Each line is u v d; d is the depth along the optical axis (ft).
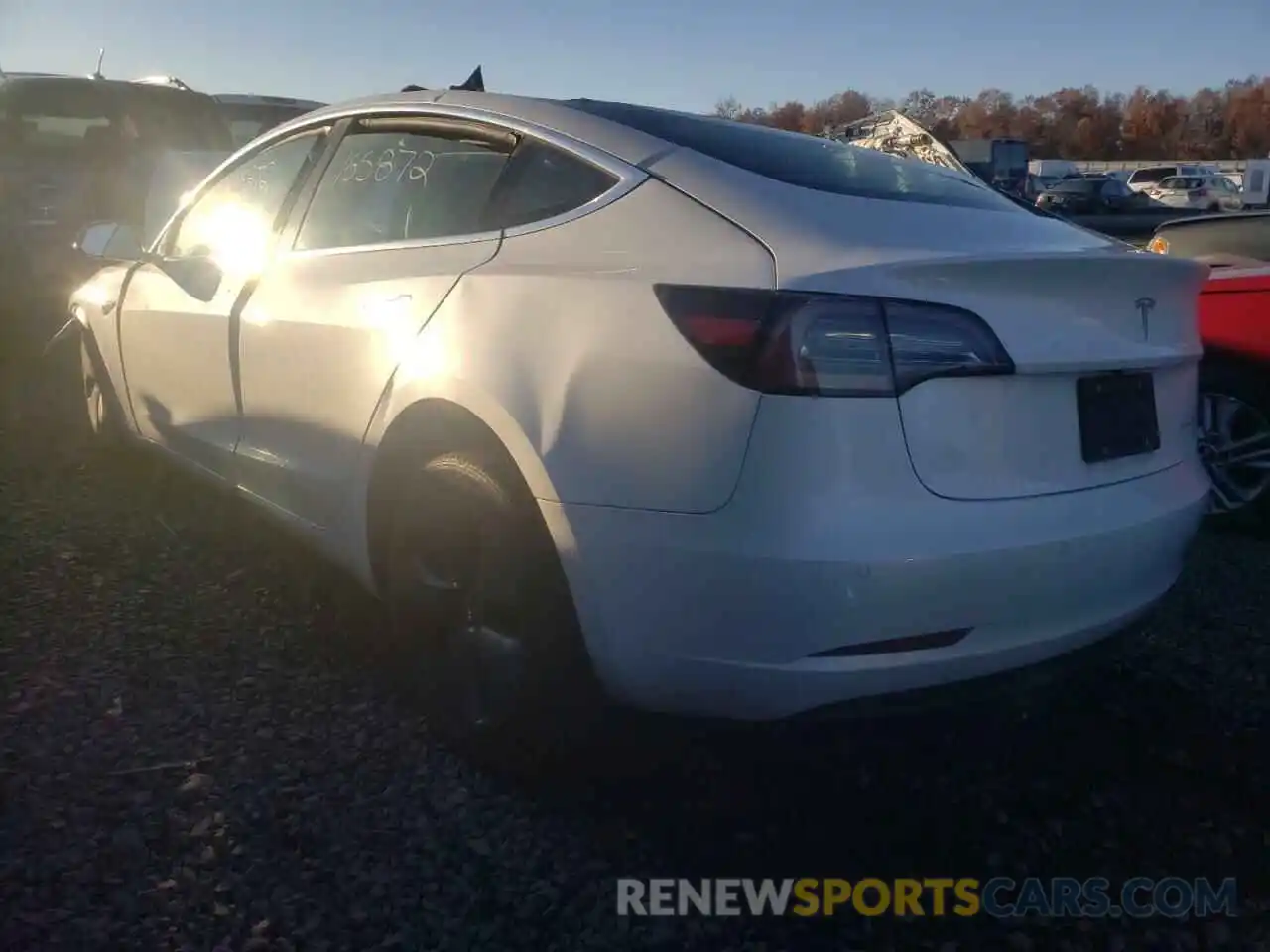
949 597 8.87
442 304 10.94
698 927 9.12
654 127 11.35
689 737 11.62
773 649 8.81
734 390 8.78
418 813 10.27
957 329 9.00
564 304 9.86
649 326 9.27
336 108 14.20
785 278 8.92
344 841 9.87
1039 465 9.44
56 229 30.25
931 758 11.59
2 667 12.47
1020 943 9.11
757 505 8.67
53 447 20.70
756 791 10.87
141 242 17.34
